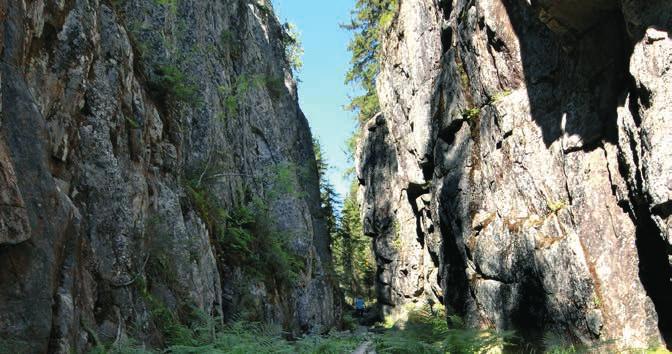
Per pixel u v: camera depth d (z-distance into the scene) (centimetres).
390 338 798
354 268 4797
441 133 1930
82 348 645
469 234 1673
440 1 2009
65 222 619
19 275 514
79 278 684
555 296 1221
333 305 2934
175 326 965
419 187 2478
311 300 2508
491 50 1570
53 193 598
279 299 1973
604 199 1113
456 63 1856
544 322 1272
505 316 1441
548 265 1249
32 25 685
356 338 1282
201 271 1252
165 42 1541
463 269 1803
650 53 884
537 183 1339
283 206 2609
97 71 913
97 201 842
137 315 870
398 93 2573
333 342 1059
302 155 3828
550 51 1346
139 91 1106
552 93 1330
